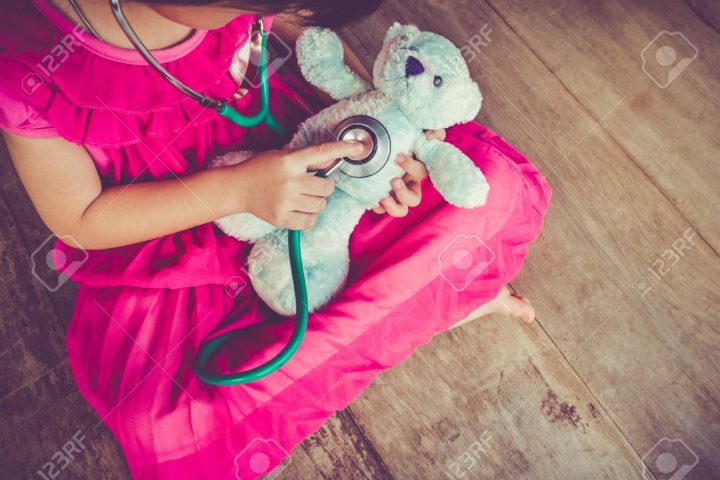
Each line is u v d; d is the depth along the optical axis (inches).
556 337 42.7
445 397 42.4
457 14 48.3
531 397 42.0
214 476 31.9
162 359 30.1
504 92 46.7
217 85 28.7
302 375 30.4
